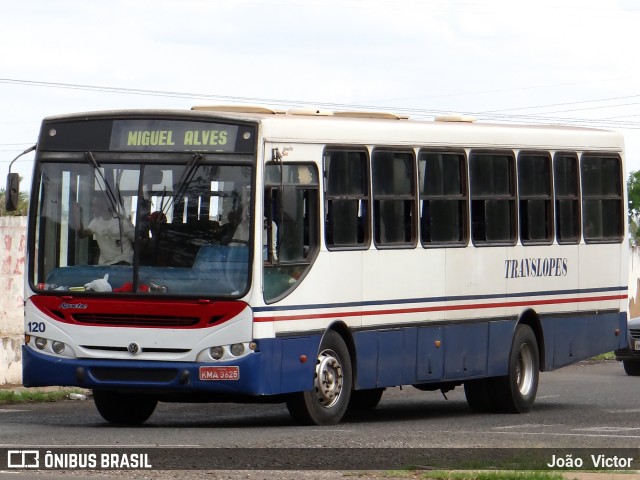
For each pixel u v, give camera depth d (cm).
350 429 1769
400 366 1945
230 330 1692
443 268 2025
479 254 2097
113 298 1722
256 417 2044
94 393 1845
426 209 2000
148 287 1711
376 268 1897
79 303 1734
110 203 1742
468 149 2091
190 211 1720
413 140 1983
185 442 1548
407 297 1955
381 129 1927
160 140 1739
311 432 1700
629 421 2009
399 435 1681
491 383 2167
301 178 1781
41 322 1753
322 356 1806
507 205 2169
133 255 1725
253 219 1698
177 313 1700
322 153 1816
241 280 1695
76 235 1752
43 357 1748
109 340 1722
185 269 1708
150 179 1734
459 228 2070
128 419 1878
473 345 2084
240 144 1717
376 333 1897
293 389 1752
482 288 2105
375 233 1902
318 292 1794
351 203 1862
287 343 1738
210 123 1730
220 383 1691
